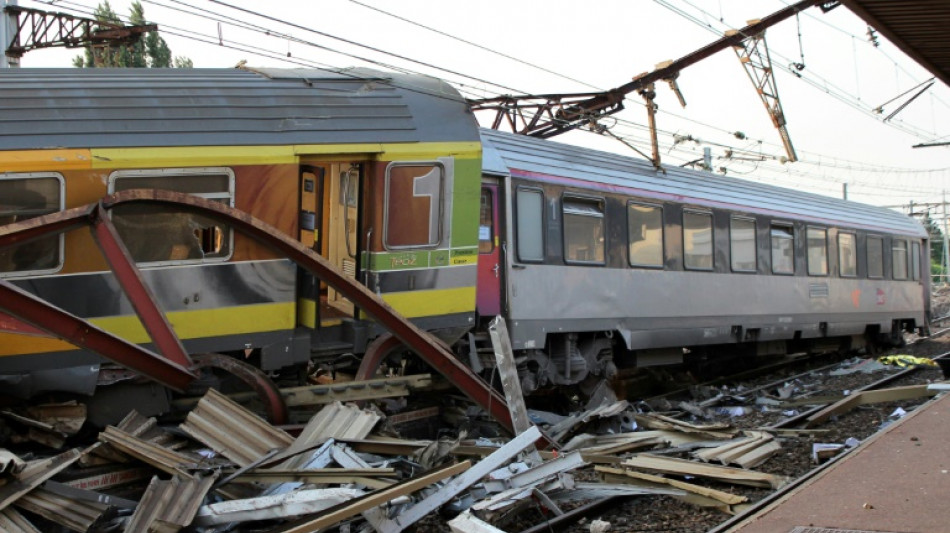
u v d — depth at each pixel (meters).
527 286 11.23
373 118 8.61
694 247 14.38
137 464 6.34
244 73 8.47
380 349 8.48
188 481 5.79
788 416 11.50
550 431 9.40
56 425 6.95
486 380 10.80
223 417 6.89
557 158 12.16
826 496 6.14
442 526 6.10
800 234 17.25
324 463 6.62
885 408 11.20
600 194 12.54
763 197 16.56
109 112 7.30
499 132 11.60
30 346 6.86
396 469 6.80
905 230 21.81
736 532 5.41
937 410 9.66
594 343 12.52
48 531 5.56
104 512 5.55
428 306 9.00
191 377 6.75
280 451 6.80
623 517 6.56
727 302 15.01
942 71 10.95
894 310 20.89
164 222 7.45
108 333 6.18
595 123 14.66
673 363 14.48
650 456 7.96
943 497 5.88
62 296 7.00
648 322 13.28
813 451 8.34
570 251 11.96
